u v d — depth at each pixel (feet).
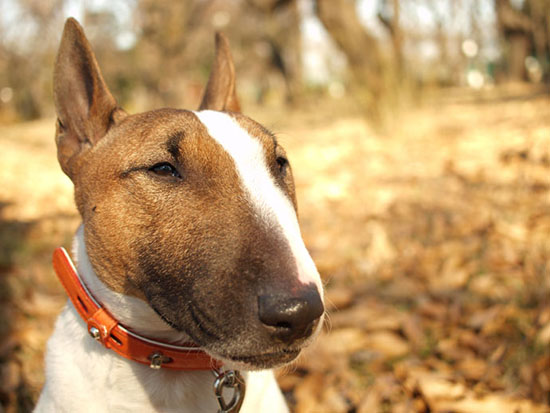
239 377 1.57
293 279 1.31
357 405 2.22
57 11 18.17
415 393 2.22
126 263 1.53
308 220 4.27
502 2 12.02
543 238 3.20
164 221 1.49
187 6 16.20
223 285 1.36
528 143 4.89
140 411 1.59
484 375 2.27
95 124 1.75
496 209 3.77
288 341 1.31
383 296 2.93
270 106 15.58
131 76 18.63
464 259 3.22
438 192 4.48
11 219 4.80
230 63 2.02
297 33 15.94
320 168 5.82
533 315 2.51
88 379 1.59
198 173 1.51
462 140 6.11
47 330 2.74
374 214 4.17
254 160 1.54
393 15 7.44
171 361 1.58
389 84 7.09
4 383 2.35
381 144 6.46
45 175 6.91
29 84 23.22
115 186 1.56
